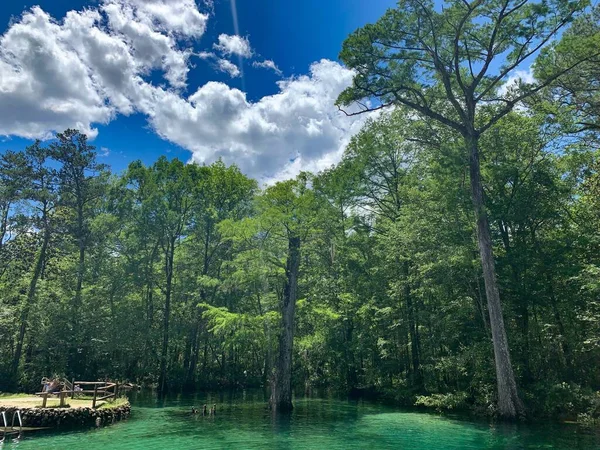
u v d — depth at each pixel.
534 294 21.11
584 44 19.22
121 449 13.59
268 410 23.14
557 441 14.25
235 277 26.88
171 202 37.38
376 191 31.70
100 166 38.97
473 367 21.77
